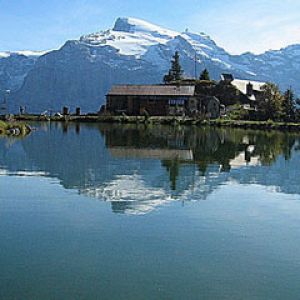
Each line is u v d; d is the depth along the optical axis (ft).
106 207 56.49
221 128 237.04
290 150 128.36
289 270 38.09
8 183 70.90
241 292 34.12
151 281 35.58
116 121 265.75
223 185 72.33
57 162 94.32
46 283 34.96
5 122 186.60
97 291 33.81
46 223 49.65
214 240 44.93
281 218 53.11
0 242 43.57
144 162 96.48
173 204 58.65
